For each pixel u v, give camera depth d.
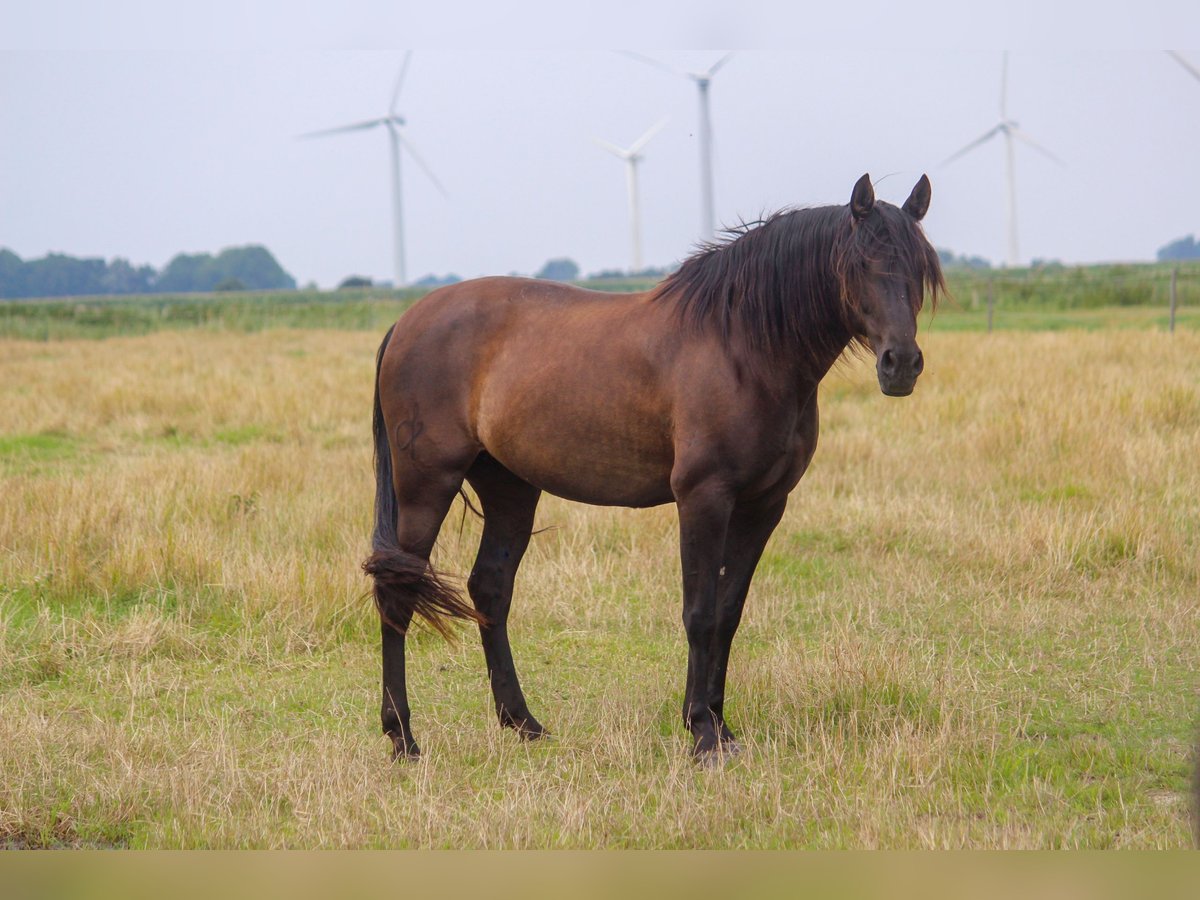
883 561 12.22
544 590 11.17
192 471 15.34
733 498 7.33
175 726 8.19
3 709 8.28
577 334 7.71
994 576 11.55
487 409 7.92
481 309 8.11
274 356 37.28
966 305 53.66
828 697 8.18
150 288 183.25
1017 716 8.13
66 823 6.68
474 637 10.38
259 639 10.00
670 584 11.59
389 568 7.70
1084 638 9.89
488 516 8.46
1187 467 14.80
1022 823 6.47
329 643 10.08
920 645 9.76
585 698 8.91
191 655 9.80
